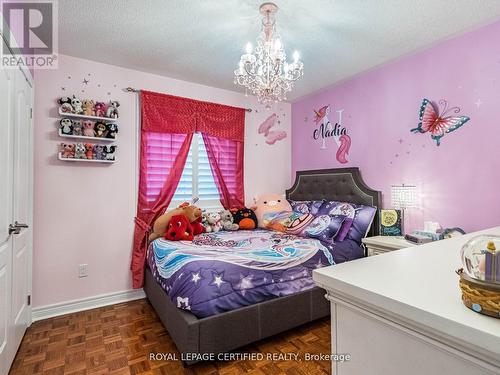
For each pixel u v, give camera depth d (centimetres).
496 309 53
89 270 268
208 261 195
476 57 219
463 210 227
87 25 211
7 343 168
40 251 245
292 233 290
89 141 268
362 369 75
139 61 272
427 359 60
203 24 211
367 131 304
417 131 259
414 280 76
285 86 218
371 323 72
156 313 252
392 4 187
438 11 195
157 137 302
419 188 258
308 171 371
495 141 209
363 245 274
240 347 189
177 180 311
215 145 340
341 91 332
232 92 356
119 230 283
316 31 221
